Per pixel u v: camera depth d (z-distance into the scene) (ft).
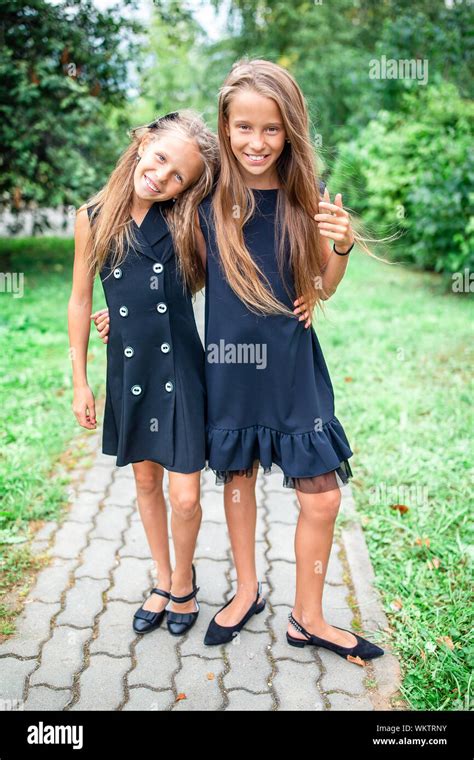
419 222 22.38
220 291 6.56
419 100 27.37
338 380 14.92
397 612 8.04
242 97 5.94
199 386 6.96
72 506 10.27
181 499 6.88
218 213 6.36
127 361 6.79
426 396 13.94
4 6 20.71
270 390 6.70
